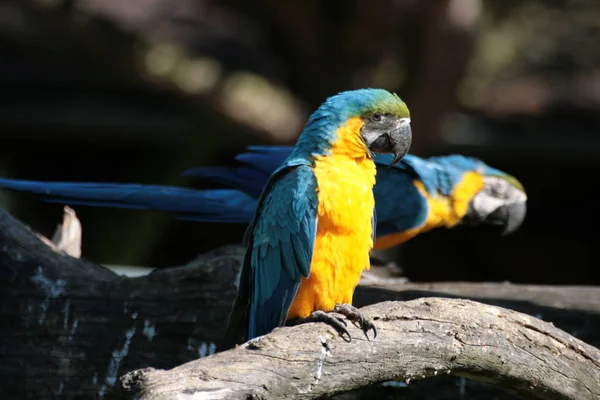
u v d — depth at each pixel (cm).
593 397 628
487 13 1703
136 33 1639
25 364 776
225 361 495
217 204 991
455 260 1972
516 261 1958
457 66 1564
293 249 674
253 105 1698
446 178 1105
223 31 1894
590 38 1925
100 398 777
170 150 1884
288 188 682
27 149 1894
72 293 785
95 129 1786
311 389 534
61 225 927
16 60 1836
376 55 1614
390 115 707
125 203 941
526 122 1775
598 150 1734
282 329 545
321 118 700
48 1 1592
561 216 1928
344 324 554
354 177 679
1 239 788
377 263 1045
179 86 1669
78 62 1822
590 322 799
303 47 1650
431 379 785
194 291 789
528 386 616
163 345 785
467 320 586
